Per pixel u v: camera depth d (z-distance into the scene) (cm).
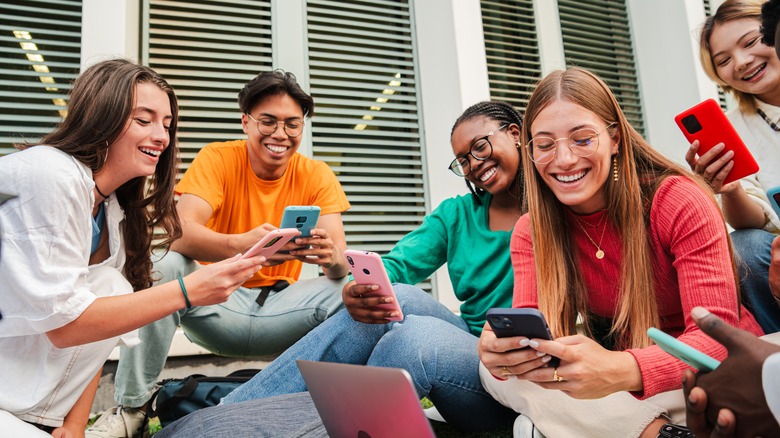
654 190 131
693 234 119
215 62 308
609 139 128
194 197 205
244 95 212
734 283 116
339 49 331
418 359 135
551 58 375
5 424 107
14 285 108
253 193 221
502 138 177
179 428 123
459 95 318
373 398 80
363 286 142
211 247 189
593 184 127
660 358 104
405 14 352
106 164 129
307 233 178
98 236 136
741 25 197
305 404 125
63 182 112
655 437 111
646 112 396
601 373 99
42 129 270
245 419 119
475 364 140
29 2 279
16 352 115
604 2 407
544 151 129
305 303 201
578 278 139
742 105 209
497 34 361
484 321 175
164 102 134
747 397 65
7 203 109
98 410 227
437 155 332
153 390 178
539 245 137
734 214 174
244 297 204
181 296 123
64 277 111
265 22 317
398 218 324
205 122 301
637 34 405
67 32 277
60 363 118
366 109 336
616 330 134
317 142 320
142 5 298
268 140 210
